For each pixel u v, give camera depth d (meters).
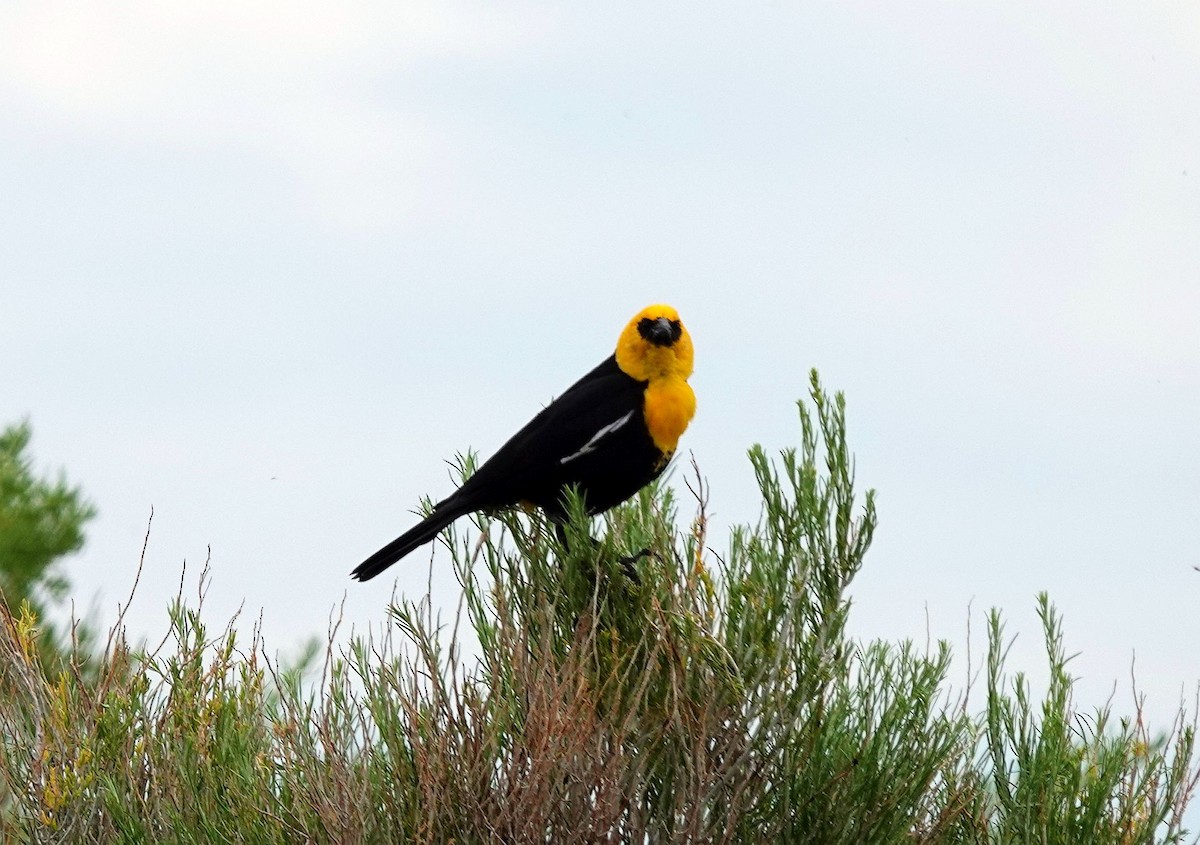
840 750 11.50
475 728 10.53
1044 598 12.15
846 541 11.08
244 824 11.05
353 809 10.59
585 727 10.29
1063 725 11.84
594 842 10.28
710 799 10.91
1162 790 11.51
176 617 11.94
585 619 10.87
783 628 10.76
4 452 22.84
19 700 12.11
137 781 11.82
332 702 10.81
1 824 11.70
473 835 10.51
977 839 11.92
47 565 22.31
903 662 11.72
